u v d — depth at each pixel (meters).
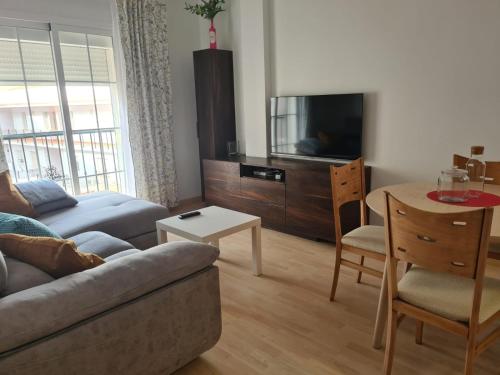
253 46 4.15
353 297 2.54
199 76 4.55
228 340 2.11
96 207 3.19
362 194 2.60
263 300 2.53
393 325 1.71
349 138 3.53
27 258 1.63
